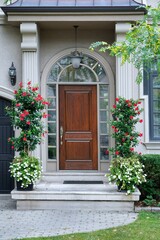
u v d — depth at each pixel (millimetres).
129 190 8641
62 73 10734
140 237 6539
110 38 10617
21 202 8828
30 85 9688
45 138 10539
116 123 9023
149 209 8625
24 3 9836
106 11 9625
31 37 9891
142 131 10273
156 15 6223
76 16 9727
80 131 10703
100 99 10711
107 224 7508
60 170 10617
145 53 6133
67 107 10719
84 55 10703
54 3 9828
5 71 10344
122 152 9039
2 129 10438
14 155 10375
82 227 7312
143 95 10281
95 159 10656
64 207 8797
